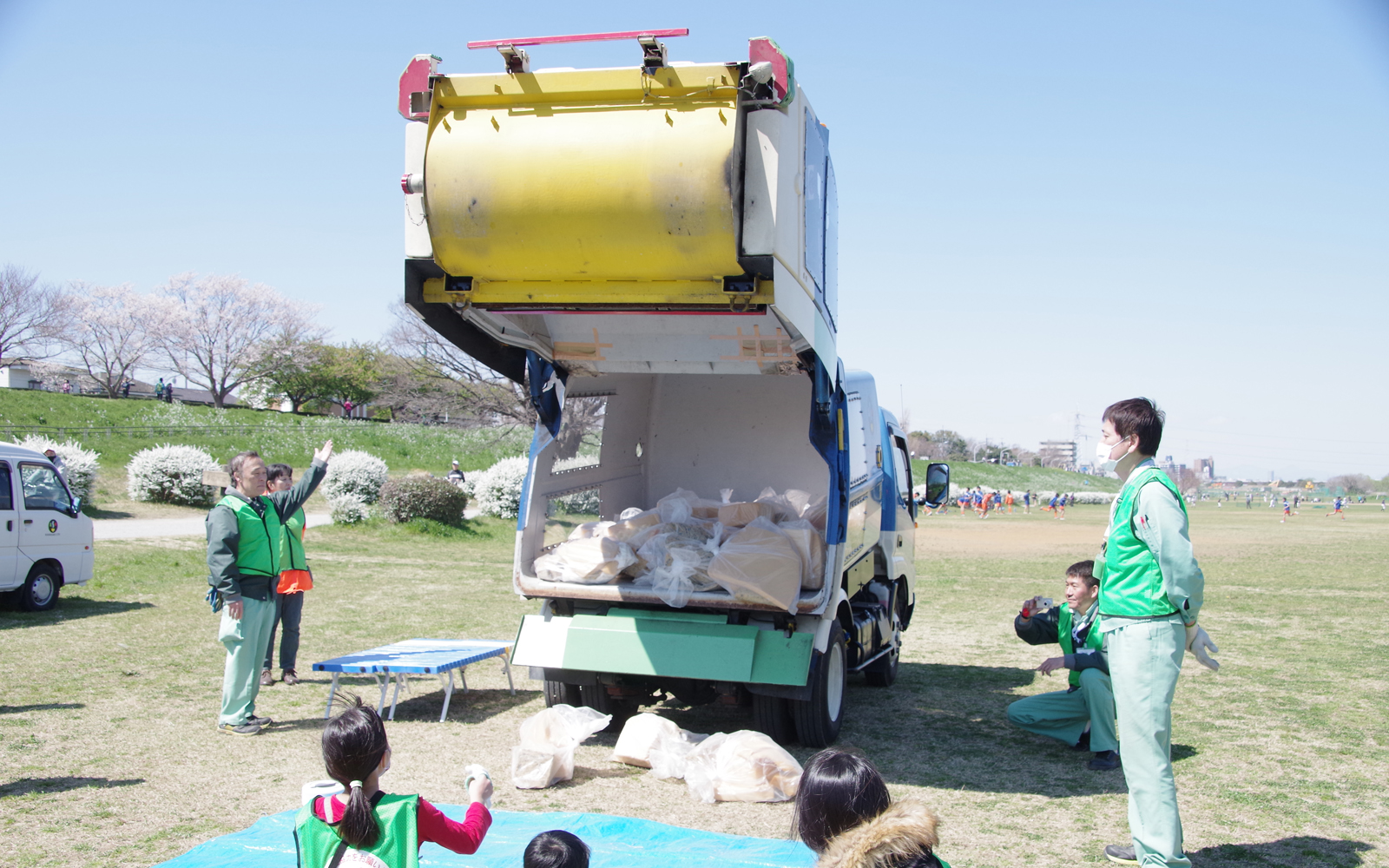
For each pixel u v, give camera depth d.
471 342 5.68
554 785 5.36
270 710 7.02
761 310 4.88
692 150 4.44
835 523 6.11
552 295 5.02
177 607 11.97
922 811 2.16
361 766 2.75
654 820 4.78
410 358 38.19
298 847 2.74
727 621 6.11
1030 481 99.31
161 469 25.16
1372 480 150.50
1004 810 5.07
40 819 4.57
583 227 4.59
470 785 3.00
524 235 4.67
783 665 5.88
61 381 62.69
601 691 6.57
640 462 8.20
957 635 11.96
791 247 4.89
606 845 4.32
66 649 9.05
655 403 8.27
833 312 6.20
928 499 9.61
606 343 6.35
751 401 8.08
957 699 8.13
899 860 2.06
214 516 6.25
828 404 6.09
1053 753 6.31
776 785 5.17
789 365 6.14
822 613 6.00
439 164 4.70
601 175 4.50
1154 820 3.91
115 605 12.05
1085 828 4.78
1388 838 4.68
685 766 5.50
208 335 61.72
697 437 8.19
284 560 8.01
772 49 4.48
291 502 6.79
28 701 6.97
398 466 43.69
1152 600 3.97
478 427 49.25
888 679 8.65
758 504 6.65
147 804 4.82
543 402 6.49
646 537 6.46
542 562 6.38
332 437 44.94
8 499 11.07
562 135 4.59
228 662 6.32
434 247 4.82
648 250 4.61
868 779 2.22
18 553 11.14
